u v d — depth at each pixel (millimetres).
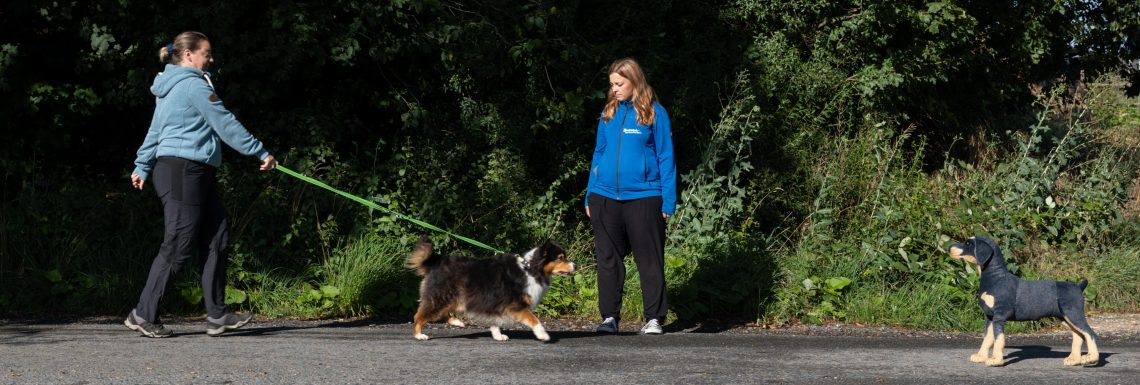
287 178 9062
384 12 9844
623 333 7066
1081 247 10453
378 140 10672
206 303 6199
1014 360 5879
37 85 9375
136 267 8086
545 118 10633
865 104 11977
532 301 6266
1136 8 13695
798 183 11352
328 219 8617
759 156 11383
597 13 11727
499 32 10664
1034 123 13961
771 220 11172
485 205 9445
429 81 11078
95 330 6578
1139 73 15367
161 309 7645
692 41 12070
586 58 11016
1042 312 5512
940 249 9180
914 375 5219
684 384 4832
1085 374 5328
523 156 10773
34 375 4770
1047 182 10250
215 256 6148
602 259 6977
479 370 5109
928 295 8438
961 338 7574
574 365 5332
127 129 10477
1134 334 7957
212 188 6102
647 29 11914
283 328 6871
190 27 9320
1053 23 13828
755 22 12359
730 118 10547
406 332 6785
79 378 4703
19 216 8391
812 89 11812
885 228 9453
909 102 13141
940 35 12188
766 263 8648
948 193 10523
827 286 8508
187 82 5859
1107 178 10797
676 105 11195
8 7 9203
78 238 8320
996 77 13961
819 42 12516
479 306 6203
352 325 7277
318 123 9969
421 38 10086
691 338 6805
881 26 12078
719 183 9812
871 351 6172
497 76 11023
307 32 9391
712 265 8578
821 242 9453
